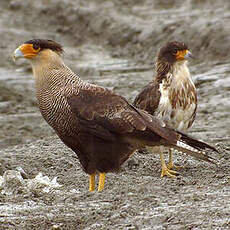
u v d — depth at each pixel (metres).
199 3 29.77
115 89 22.05
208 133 16.72
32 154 14.58
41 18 32.66
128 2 32.28
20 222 10.25
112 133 11.36
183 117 13.41
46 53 11.86
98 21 30.02
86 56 27.06
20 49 11.88
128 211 10.27
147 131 11.21
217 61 23.11
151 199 10.76
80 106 11.38
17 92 22.94
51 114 11.70
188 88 13.30
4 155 14.48
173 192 11.30
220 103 19.20
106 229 9.74
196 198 10.67
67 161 13.93
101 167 11.64
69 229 10.00
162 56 13.43
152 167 13.62
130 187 11.53
